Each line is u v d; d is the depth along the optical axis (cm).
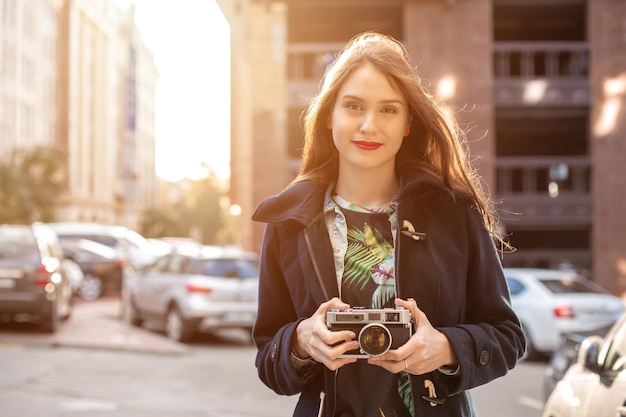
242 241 2577
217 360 1106
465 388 169
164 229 7800
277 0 2222
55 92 6312
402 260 178
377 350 157
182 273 1327
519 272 1205
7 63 5288
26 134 5650
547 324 1110
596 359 328
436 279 177
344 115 185
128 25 1641
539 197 2225
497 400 823
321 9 2306
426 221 182
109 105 7506
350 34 2534
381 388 179
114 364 1022
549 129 2536
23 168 4716
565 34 2633
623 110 2203
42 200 4666
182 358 1118
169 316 1320
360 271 183
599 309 1107
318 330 163
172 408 746
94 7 7012
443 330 168
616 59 2216
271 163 2202
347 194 194
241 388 874
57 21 6362
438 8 2205
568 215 2225
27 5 5675
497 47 2286
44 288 1220
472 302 186
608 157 2212
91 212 6888
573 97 2233
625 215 2189
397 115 185
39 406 728
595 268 2212
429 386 175
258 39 2223
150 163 9675
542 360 1135
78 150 6681
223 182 8181
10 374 898
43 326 1247
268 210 192
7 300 1202
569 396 357
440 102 208
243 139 2578
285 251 192
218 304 1274
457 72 2200
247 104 2380
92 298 2089
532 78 2223
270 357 185
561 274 1193
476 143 2194
